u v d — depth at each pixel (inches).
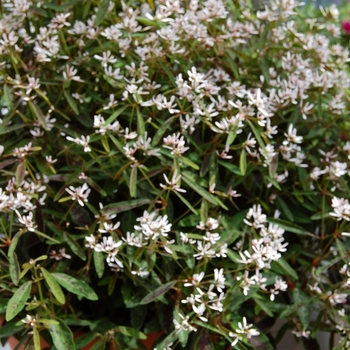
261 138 20.7
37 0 22.5
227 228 19.8
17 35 21.9
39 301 18.6
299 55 22.3
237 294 19.1
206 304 18.4
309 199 22.0
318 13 27.1
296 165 21.0
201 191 19.0
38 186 19.5
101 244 18.4
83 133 21.2
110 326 19.8
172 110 19.4
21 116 20.4
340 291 20.0
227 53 21.8
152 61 20.7
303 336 20.9
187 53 21.6
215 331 19.1
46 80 20.7
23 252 20.3
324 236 21.2
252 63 22.8
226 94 21.4
